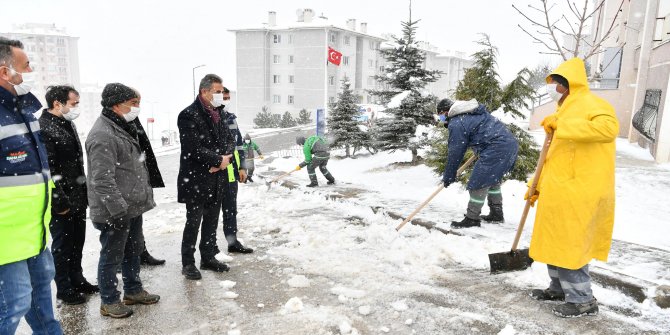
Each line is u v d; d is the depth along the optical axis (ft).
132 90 10.73
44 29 281.33
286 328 10.44
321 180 32.48
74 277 12.32
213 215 14.05
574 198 9.93
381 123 44.83
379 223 19.22
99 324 10.70
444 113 18.15
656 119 38.88
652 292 11.16
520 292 12.10
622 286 11.76
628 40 53.52
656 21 45.52
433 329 10.29
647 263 13.20
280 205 23.36
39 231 8.03
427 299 11.83
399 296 12.05
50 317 8.88
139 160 11.25
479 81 27.50
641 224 17.72
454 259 14.64
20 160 7.54
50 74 282.15
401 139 43.24
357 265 14.39
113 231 10.66
